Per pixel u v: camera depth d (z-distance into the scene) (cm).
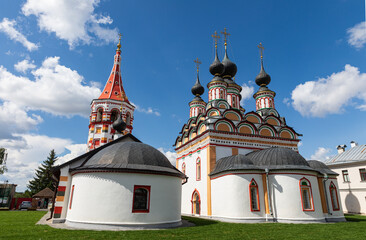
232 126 2519
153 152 1669
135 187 1431
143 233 1211
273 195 1855
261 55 3462
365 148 3089
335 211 2025
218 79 2998
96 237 1080
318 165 2236
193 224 1669
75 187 1527
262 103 3241
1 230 1270
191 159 2758
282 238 1157
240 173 1938
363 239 1139
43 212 2900
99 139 3203
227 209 1941
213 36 3262
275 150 2036
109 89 3625
